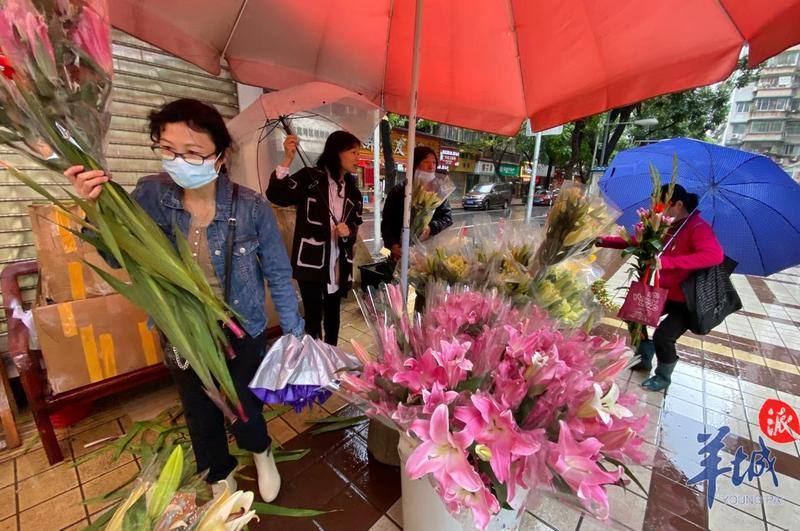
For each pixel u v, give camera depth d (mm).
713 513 1622
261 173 3195
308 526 1513
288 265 1443
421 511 1123
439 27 2207
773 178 2514
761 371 2934
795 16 1255
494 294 1339
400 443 1128
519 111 2441
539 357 916
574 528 1501
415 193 2184
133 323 1983
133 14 1648
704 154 2828
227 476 1513
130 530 674
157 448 1928
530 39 2047
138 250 929
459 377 906
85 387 1883
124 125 2623
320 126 3150
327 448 1943
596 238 1728
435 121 2730
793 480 1817
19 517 1556
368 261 4344
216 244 1253
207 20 1903
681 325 2422
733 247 2736
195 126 1062
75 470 1807
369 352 1320
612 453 901
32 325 1914
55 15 716
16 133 744
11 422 1947
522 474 794
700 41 1569
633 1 1611
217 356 1141
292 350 1373
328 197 2430
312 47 2336
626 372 1247
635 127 14898
